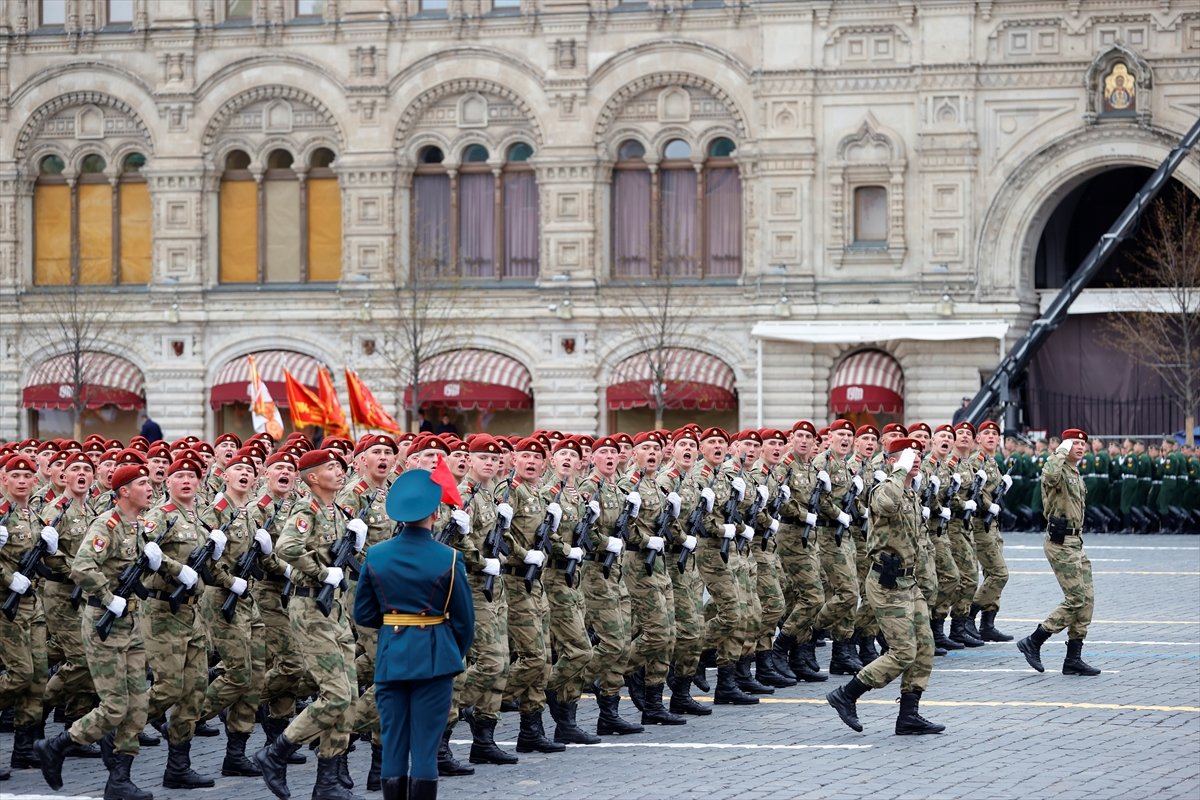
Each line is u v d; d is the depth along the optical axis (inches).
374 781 942.4
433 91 3056.1
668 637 1108.5
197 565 933.2
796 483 1268.5
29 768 1007.0
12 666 991.0
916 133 2891.2
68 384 3105.3
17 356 3169.3
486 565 971.3
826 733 1072.8
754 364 2955.2
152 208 3134.8
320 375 2386.8
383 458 995.9
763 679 1262.3
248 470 979.9
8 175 3176.7
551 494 1054.4
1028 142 2854.3
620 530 1086.4
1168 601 1657.2
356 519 939.3
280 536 912.9
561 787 923.4
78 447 1248.2
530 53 3021.7
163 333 3132.4
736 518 1179.9
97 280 3186.5
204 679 946.7
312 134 3100.4
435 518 897.5
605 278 3036.4
